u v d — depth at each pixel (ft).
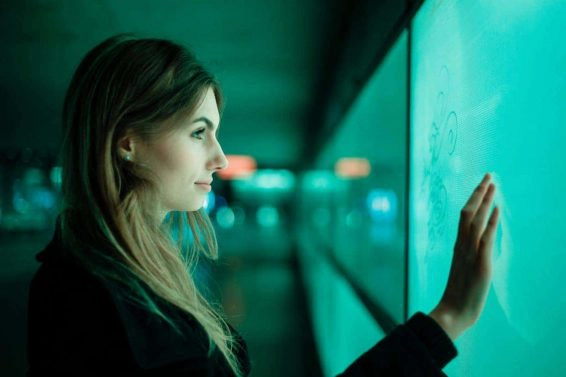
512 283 2.71
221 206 84.17
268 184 76.69
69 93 2.70
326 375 11.74
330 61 14.48
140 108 2.55
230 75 16.48
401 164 6.91
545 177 2.36
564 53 2.19
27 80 17.38
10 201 44.19
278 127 28.84
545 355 2.35
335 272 13.47
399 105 6.86
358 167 12.76
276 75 16.31
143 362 2.17
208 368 2.44
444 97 3.80
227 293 21.71
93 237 2.40
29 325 2.33
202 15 10.96
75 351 2.16
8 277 25.46
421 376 2.25
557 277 2.26
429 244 4.19
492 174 2.92
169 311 2.46
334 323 12.67
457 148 3.49
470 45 3.25
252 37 12.41
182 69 2.65
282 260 36.22
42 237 43.04
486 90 3.00
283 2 10.09
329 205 19.79
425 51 4.38
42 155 43.27
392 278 7.12
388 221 9.36
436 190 3.99
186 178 2.72
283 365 12.34
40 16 11.25
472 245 2.45
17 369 11.22
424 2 4.37
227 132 31.30
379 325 6.90
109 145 2.51
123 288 2.29
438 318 2.40
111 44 2.72
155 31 12.12
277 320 16.83
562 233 2.21
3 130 29.60
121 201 2.55
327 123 18.99
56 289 2.27
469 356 3.35
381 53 6.68
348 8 10.28
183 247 3.72
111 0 10.24
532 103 2.47
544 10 2.35
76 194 2.54
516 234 2.65
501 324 2.85
